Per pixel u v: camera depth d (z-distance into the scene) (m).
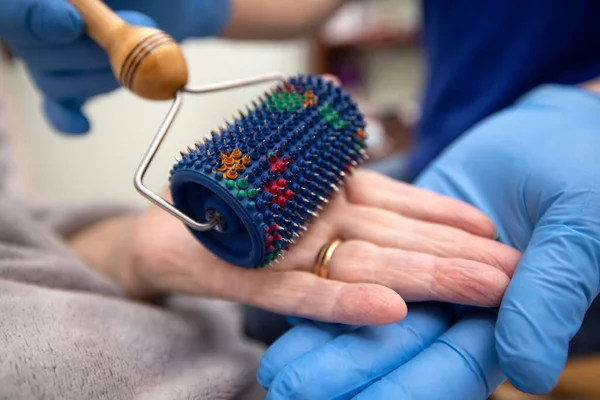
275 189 0.27
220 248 0.29
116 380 0.28
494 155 0.34
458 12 0.47
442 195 0.33
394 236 0.30
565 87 0.38
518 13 0.43
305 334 0.29
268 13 0.48
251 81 0.32
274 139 0.28
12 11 0.31
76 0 0.30
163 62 0.29
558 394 0.50
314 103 0.30
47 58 0.34
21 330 0.28
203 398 0.29
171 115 0.29
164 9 0.37
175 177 0.27
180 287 0.33
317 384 0.26
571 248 0.27
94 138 0.75
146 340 0.31
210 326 0.36
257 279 0.30
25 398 0.26
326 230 0.31
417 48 1.01
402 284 0.28
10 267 0.32
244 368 0.32
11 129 0.58
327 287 0.29
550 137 0.33
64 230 0.43
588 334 0.41
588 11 0.40
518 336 0.26
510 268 0.29
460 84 0.48
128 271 0.37
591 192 0.29
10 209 0.36
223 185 0.26
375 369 0.27
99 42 0.30
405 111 1.03
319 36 0.98
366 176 0.34
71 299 0.31
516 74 0.44
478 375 0.27
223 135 0.28
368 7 1.01
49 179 0.73
